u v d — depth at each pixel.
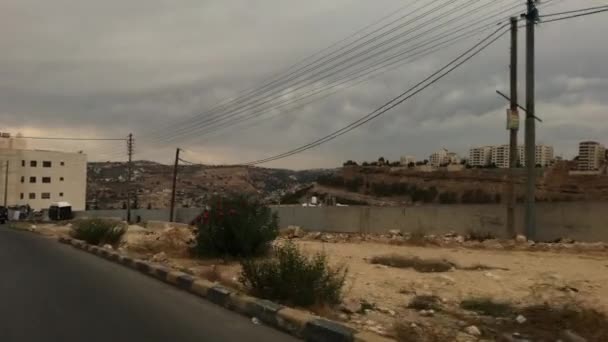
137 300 10.32
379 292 10.84
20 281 12.55
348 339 6.81
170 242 22.20
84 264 16.61
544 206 23.97
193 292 11.23
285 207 38.41
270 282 9.50
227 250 17.62
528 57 23.72
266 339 7.45
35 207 113.50
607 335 7.28
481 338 7.29
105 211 80.94
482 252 19.69
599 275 13.16
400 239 25.02
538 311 8.71
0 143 116.31
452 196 56.56
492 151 68.56
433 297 9.91
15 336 7.44
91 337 7.43
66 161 117.44
